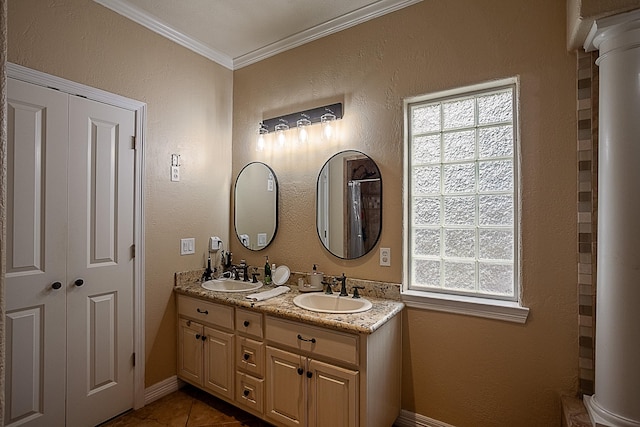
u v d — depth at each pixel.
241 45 2.79
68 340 2.02
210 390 2.35
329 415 1.80
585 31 1.52
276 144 2.76
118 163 2.25
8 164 1.78
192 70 2.73
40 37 1.90
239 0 2.23
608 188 1.42
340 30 2.44
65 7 2.01
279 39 2.69
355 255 2.34
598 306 1.48
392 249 2.21
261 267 2.82
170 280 2.56
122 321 2.27
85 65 2.09
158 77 2.49
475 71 1.95
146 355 2.41
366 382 1.70
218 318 2.30
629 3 1.33
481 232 2.02
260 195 2.84
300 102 2.63
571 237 1.71
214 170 2.90
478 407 1.92
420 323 2.09
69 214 2.02
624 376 1.36
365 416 1.70
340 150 2.43
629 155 1.36
